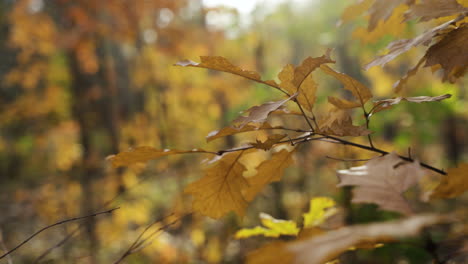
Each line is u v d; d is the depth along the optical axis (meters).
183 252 3.43
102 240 3.33
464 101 4.55
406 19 0.83
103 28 6.47
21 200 4.12
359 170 0.64
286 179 5.84
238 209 0.91
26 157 8.66
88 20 6.34
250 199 0.98
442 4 0.80
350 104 0.85
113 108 7.88
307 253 0.31
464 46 0.75
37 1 7.05
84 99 7.63
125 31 6.52
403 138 4.36
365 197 0.56
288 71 0.78
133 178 4.55
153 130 7.00
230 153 0.89
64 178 5.23
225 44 7.52
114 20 6.48
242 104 6.40
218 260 3.59
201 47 7.07
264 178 0.94
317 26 7.19
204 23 7.35
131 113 9.05
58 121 8.22
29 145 8.55
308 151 4.96
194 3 7.20
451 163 6.67
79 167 5.72
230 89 7.22
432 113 4.23
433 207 2.95
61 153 6.91
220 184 0.91
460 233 0.51
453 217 0.34
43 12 6.86
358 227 0.33
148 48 6.91
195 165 4.72
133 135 7.07
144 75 7.14
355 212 2.01
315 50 7.89
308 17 7.28
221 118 7.43
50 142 8.13
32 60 8.34
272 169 0.93
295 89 0.80
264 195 5.82
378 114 4.26
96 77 8.01
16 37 7.04
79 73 7.70
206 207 0.92
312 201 1.15
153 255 3.20
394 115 4.42
